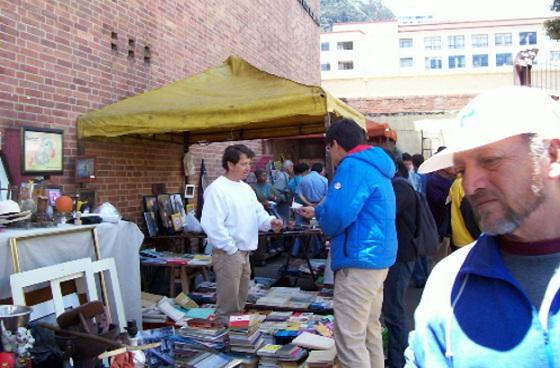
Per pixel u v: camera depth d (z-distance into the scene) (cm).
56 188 528
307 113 530
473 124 130
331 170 612
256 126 801
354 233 344
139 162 707
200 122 554
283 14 1387
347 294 346
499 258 131
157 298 539
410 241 437
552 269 126
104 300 402
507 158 126
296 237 739
